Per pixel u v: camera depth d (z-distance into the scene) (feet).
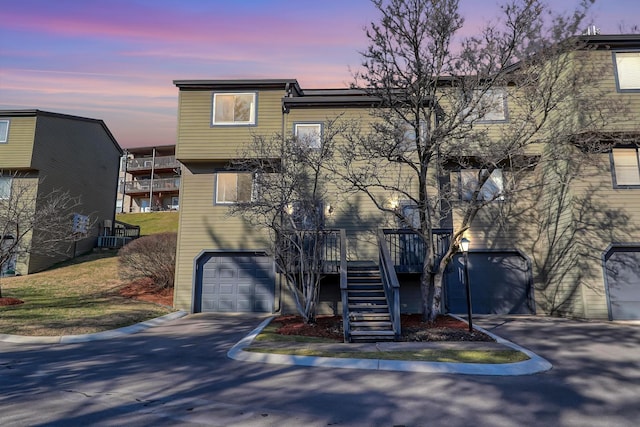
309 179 43.01
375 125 34.99
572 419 14.61
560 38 32.24
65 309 39.40
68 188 69.77
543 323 35.35
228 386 18.58
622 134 38.29
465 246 31.78
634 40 39.75
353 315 31.24
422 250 41.14
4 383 19.07
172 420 14.23
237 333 32.58
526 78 33.50
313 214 34.91
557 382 19.10
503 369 20.92
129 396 17.07
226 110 46.47
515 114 42.01
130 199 142.51
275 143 41.22
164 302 45.98
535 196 44.21
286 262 35.14
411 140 34.73
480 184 32.91
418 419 14.53
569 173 38.11
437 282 34.73
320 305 42.65
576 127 37.35
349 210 42.98
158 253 50.65
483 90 33.14
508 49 32.50
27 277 57.36
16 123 62.49
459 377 20.01
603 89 39.29
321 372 21.06
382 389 18.07
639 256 39.09
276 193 36.19
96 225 78.79
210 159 45.70
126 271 51.37
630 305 38.01
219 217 45.88
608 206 39.29
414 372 21.01
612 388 18.19
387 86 33.73
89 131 76.74
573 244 39.01
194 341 29.50
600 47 40.37
